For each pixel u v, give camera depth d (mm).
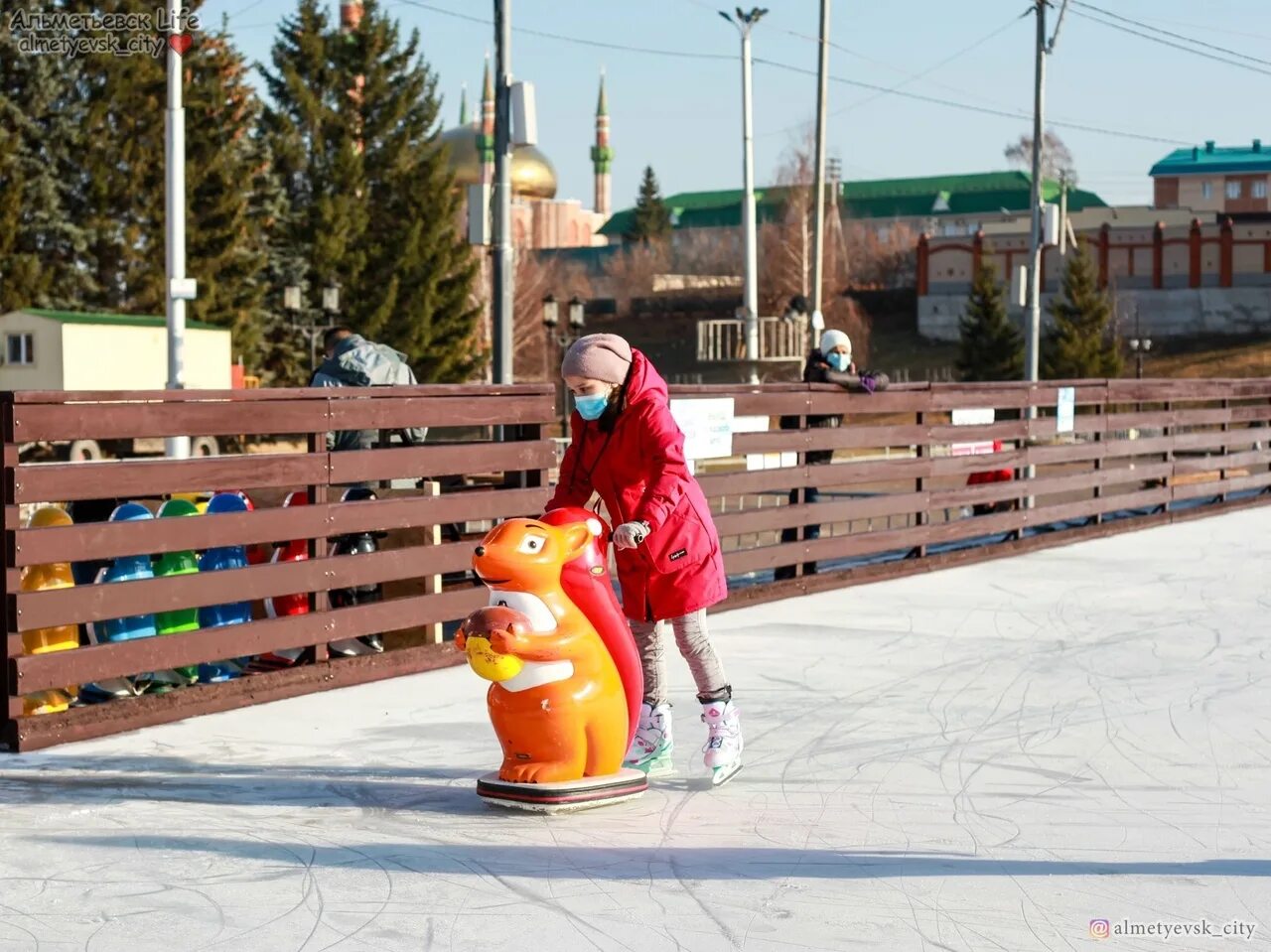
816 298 33250
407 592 8133
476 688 7320
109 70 44250
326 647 7262
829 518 10789
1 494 5816
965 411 12258
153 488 6312
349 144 51844
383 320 50281
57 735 6047
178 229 21484
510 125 14938
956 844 4773
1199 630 9031
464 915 4059
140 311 45062
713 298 85188
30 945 3807
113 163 44562
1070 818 5082
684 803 5281
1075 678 7574
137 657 6297
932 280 76000
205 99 46594
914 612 9734
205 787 5449
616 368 5305
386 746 6125
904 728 6484
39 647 6375
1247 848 4734
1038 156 29094
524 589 5027
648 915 4066
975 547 12469
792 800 5324
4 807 5141
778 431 10258
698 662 5512
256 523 6781
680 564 5383
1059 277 71688
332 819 5047
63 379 35688
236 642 6742
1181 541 13922
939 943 3861
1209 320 69562
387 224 52906
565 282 90500
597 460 5430
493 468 8016
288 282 49750
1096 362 60188
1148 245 70750
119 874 4418
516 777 5121
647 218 105438
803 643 8594
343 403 7148
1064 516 13703
